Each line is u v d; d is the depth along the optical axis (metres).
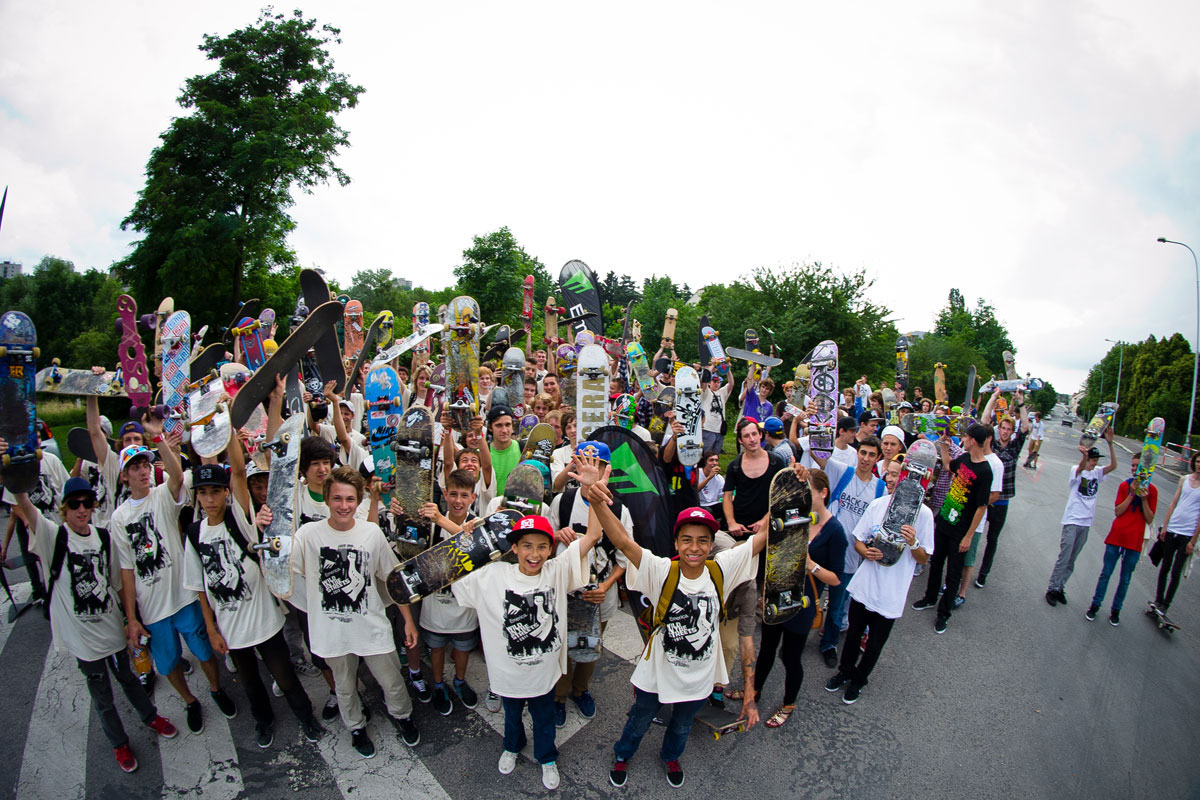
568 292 12.58
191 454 5.04
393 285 60.00
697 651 3.27
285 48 23.78
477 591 3.33
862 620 4.41
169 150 21.69
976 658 5.20
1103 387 53.84
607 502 3.20
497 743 3.84
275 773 3.56
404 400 7.83
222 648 3.68
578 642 3.80
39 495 5.20
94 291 34.12
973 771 3.78
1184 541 5.81
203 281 21.66
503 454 5.22
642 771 3.64
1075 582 7.23
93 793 3.39
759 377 9.37
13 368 3.46
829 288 23.17
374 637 3.53
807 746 3.94
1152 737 4.21
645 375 9.64
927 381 35.09
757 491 4.74
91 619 3.46
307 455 3.87
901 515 4.18
